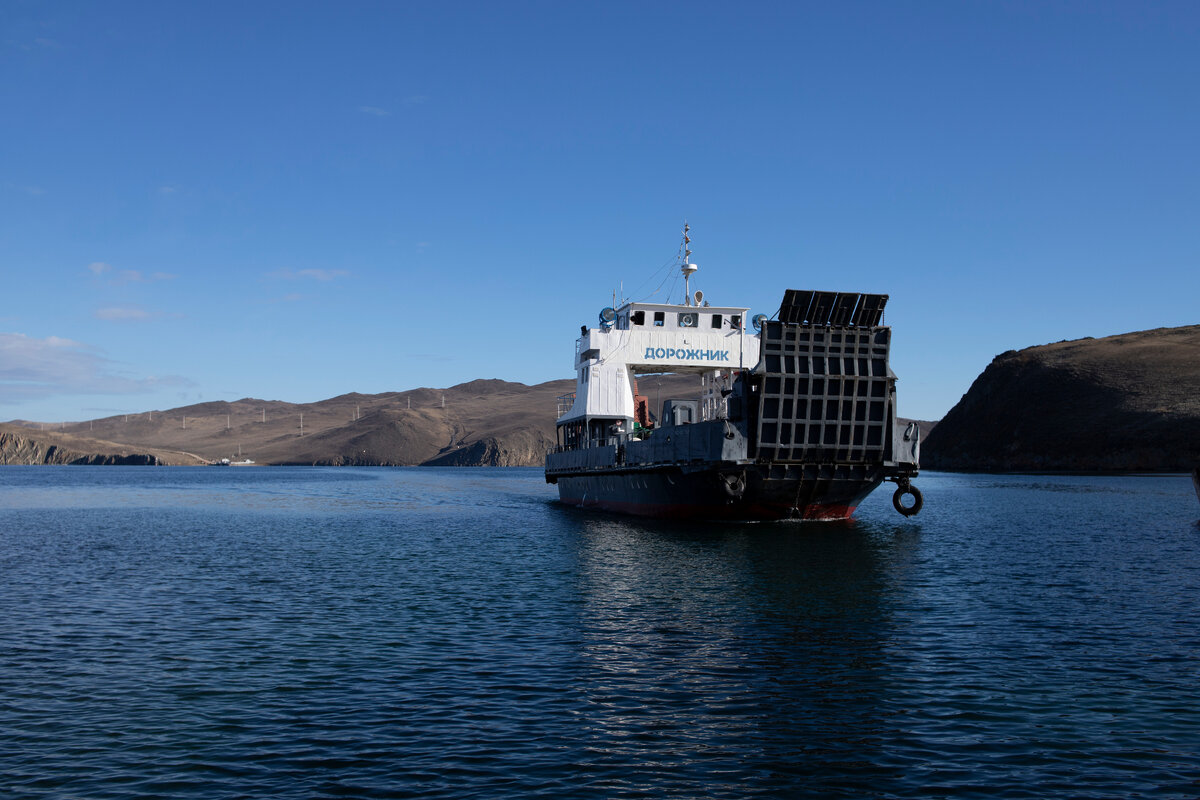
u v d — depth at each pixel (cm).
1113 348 18850
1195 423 13838
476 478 17825
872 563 2958
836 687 1441
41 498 8938
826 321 3669
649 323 5141
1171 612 2086
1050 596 2305
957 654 1659
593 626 1917
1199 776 1081
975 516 5362
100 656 1677
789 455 3734
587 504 5969
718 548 3375
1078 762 1126
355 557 3316
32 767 1110
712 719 1284
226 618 2055
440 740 1198
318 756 1142
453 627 1919
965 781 1067
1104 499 7294
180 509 7000
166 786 1050
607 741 1194
